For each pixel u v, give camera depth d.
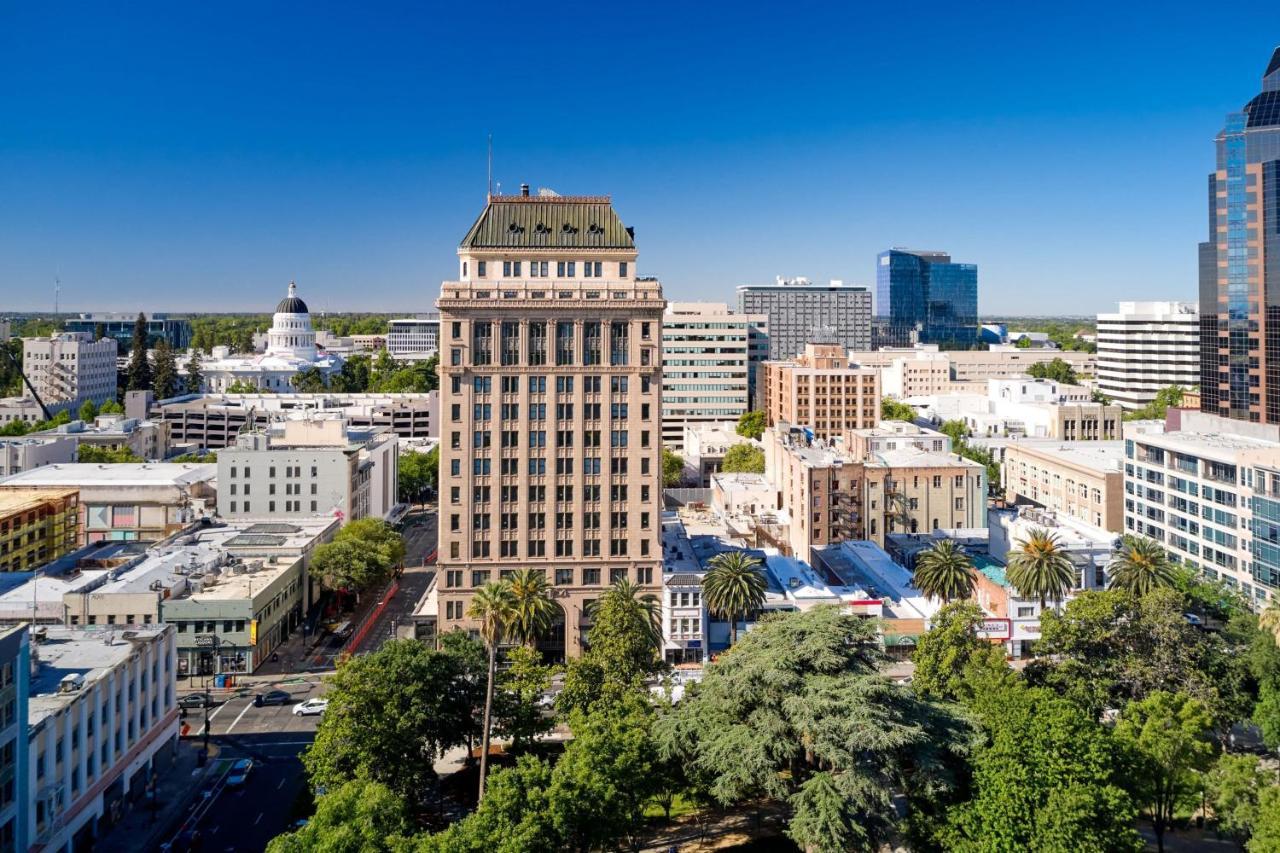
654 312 141.00
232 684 132.88
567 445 141.00
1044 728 76.56
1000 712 82.62
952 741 79.50
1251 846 70.88
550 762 102.88
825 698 76.25
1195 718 86.00
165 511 190.75
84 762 87.75
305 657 144.25
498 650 118.81
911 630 140.38
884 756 76.88
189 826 92.50
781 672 79.19
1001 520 173.00
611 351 141.00
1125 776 78.50
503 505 140.50
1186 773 82.44
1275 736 96.12
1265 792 73.38
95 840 89.56
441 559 139.38
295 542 166.50
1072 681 101.12
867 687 76.56
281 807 96.69
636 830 82.25
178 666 136.50
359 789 74.31
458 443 139.62
